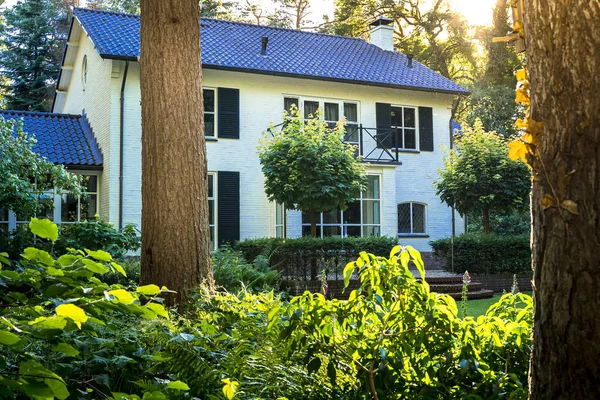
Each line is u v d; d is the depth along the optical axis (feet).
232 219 62.59
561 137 7.80
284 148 53.06
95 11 68.54
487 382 10.06
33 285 9.42
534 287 8.14
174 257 20.26
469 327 10.82
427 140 72.64
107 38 61.11
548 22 7.91
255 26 75.82
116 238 43.65
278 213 64.54
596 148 7.59
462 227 74.08
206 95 62.90
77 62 73.20
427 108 72.90
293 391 10.16
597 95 7.61
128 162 59.26
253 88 64.44
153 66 20.92
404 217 71.36
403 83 69.77
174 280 20.15
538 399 7.98
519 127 8.36
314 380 10.39
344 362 10.64
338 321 10.37
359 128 67.10
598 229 7.52
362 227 66.33
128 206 59.00
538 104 8.09
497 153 58.75
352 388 10.34
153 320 11.82
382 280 10.60
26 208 46.98
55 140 62.95
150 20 21.06
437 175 72.90
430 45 111.75
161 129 20.70
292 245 46.37
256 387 10.36
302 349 10.19
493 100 102.17
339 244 47.75
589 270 7.54
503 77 105.29
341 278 47.34
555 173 7.82
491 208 59.72
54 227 9.36
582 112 7.66
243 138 63.72
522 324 11.25
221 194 62.39
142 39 21.26
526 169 58.13
